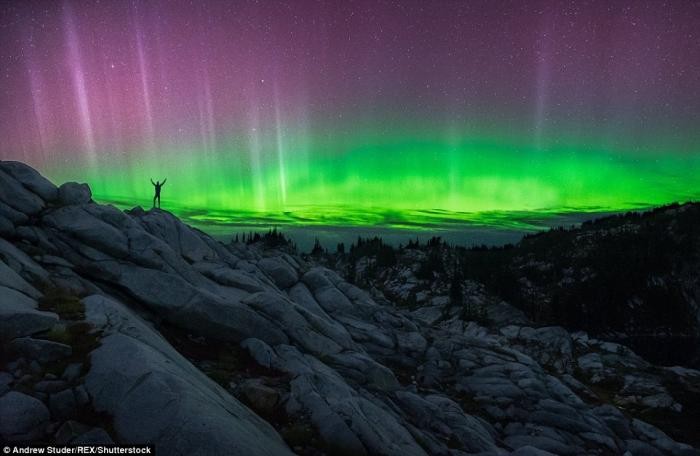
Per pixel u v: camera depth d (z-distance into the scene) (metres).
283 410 13.77
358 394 16.89
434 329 31.83
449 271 148.00
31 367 10.12
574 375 41.62
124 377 9.92
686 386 37.59
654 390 36.19
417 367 25.39
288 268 29.59
